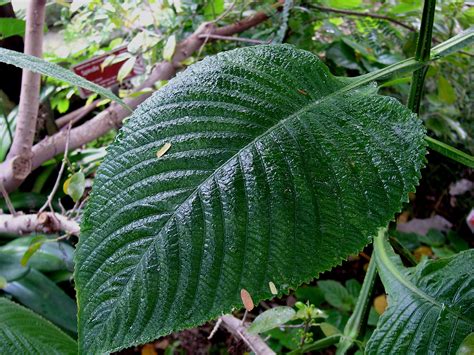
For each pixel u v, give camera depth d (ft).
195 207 0.69
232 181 0.71
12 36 2.53
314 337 2.47
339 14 2.56
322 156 0.74
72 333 2.01
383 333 1.07
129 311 0.65
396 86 2.73
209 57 0.89
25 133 2.07
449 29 2.15
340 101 0.85
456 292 1.05
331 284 2.72
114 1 2.18
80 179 1.63
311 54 0.93
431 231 3.30
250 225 0.69
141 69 2.58
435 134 2.98
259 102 0.80
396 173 0.73
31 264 2.11
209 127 0.76
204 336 2.42
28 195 2.64
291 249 0.69
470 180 3.49
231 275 0.67
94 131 2.39
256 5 2.59
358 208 0.71
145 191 0.71
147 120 0.77
